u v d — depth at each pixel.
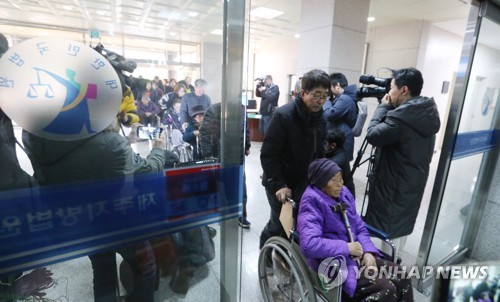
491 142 1.90
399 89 1.66
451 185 1.95
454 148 1.57
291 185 1.67
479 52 1.54
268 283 1.67
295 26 6.06
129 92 0.87
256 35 7.22
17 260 0.72
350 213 1.39
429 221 1.69
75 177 0.77
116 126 0.84
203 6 0.95
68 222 0.78
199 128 1.01
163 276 1.32
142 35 0.89
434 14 4.61
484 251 2.05
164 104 0.94
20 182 0.70
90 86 0.77
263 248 1.54
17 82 0.67
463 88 1.48
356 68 3.60
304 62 3.72
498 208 1.95
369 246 1.33
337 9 3.25
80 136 0.77
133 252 1.14
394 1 4.07
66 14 0.73
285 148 1.61
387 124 1.62
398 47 5.35
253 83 9.77
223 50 1.01
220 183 1.07
